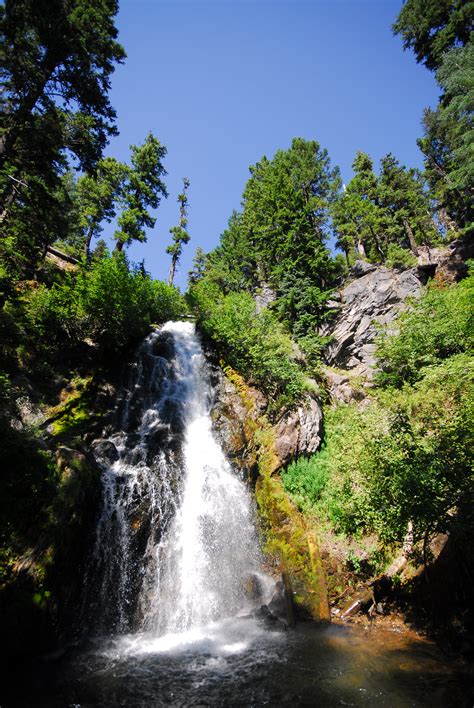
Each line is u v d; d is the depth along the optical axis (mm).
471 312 15070
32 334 14633
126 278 17047
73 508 8156
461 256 23844
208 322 17812
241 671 6199
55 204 15570
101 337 16359
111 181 28969
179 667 6406
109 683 5918
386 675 5875
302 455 13242
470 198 24531
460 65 17594
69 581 7664
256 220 34000
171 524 9992
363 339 21453
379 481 7531
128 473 10398
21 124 13164
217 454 12469
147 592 8758
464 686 5418
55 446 9367
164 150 30344
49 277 18922
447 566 7656
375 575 9008
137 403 14531
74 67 13898
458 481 6234
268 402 14938
